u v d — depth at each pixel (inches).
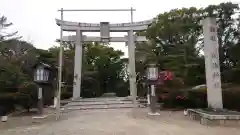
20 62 720.3
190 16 861.2
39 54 789.9
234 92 449.7
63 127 300.8
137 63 810.2
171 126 303.1
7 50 756.0
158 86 557.3
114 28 674.8
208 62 378.9
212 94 368.5
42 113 402.9
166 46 816.3
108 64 1086.4
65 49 944.3
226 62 811.4
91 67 1037.8
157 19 903.1
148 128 287.9
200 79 663.1
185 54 703.1
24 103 490.9
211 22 382.9
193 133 260.7
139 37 693.9
